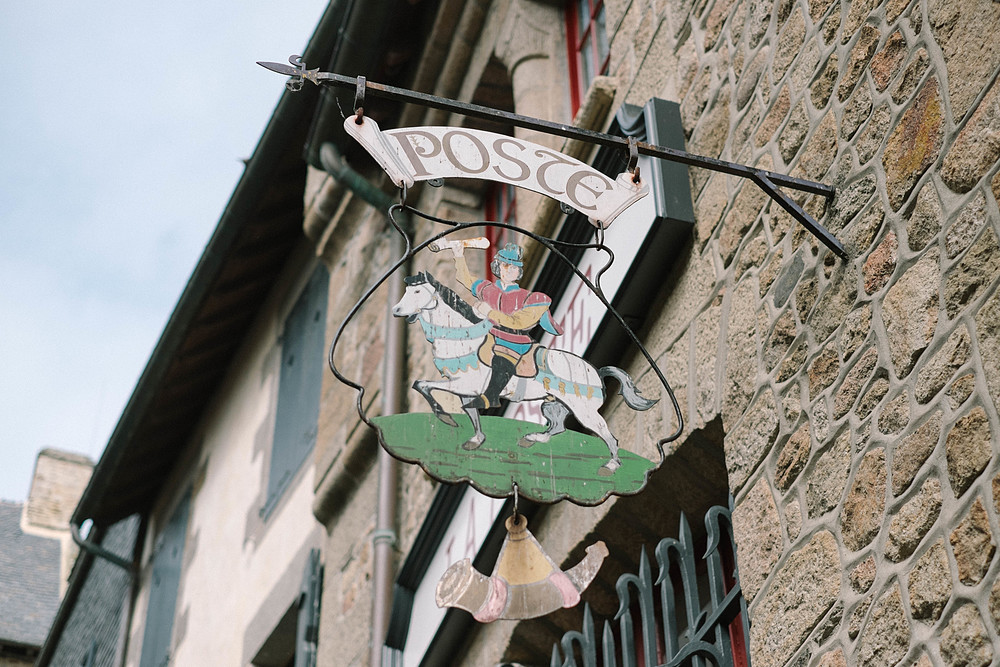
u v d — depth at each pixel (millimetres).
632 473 3271
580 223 4953
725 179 4266
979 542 2631
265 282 11305
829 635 3115
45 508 24531
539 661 5434
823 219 3584
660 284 4562
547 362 3379
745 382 3832
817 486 3320
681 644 4637
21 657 20547
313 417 9266
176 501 12766
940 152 3082
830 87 3705
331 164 8352
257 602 9273
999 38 2928
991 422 2689
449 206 8070
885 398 3105
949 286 2939
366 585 7340
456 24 7805
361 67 7996
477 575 3500
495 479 3174
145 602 12836
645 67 5227
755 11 4328
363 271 8875
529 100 6949
